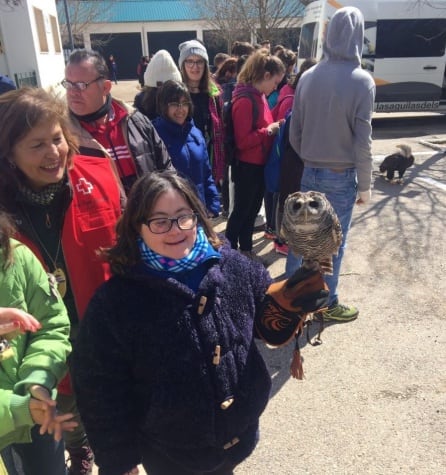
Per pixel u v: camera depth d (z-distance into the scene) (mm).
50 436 1822
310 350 3357
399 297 3982
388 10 10672
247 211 4398
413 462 2445
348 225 3363
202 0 25250
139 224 1472
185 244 1491
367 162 3025
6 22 12438
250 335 1586
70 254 1872
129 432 1581
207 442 1553
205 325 1481
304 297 1519
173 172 1535
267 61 3924
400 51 11023
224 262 1581
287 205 1692
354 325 3619
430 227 5375
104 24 30922
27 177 1729
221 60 7242
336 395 2928
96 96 2381
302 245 1700
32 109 1610
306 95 3102
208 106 4520
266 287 1649
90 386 1519
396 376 3064
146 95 4129
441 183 6945
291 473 2420
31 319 1400
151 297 1472
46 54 14562
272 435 2652
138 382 1561
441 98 11594
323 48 3072
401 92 11320
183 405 1487
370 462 2457
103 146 2467
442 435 2600
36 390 1396
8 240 1494
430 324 3598
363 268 4496
